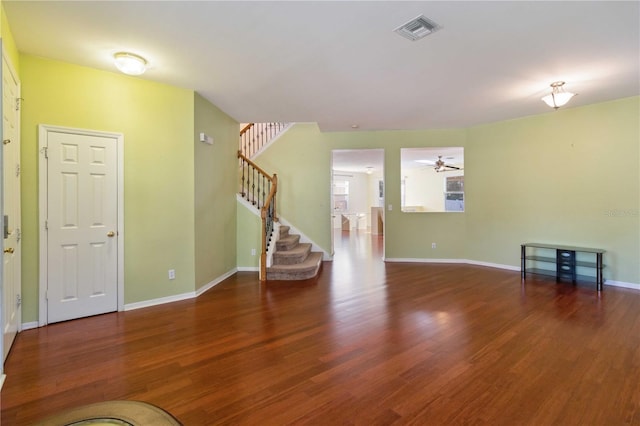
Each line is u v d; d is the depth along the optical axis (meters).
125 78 3.62
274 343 2.81
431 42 2.89
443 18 2.52
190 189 4.14
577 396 2.02
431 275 5.35
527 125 5.39
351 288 4.57
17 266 2.92
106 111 3.51
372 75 3.61
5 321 2.51
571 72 3.55
